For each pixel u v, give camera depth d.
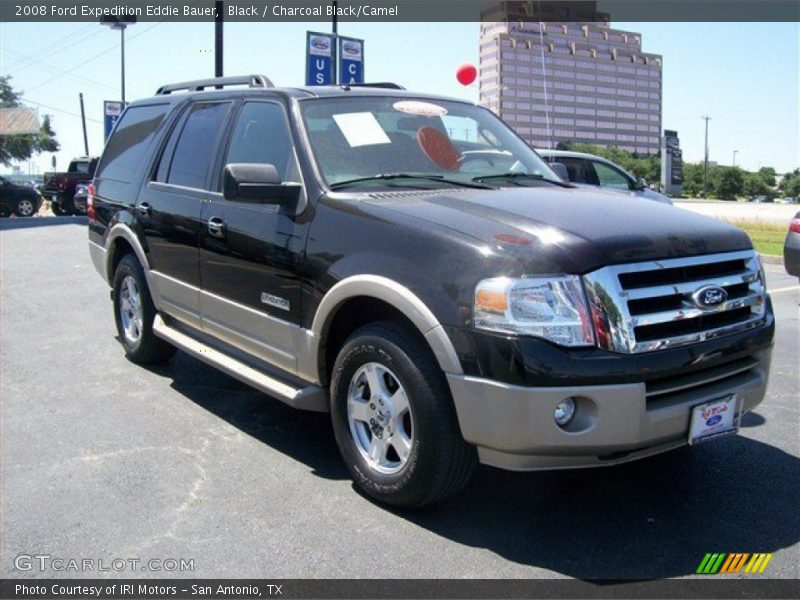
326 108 4.65
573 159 12.12
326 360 4.14
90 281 10.47
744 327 3.70
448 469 3.49
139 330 6.24
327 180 4.23
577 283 3.25
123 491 4.05
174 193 5.47
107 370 6.25
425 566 3.31
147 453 4.54
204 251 5.02
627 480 4.17
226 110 5.27
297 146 4.41
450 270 3.40
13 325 7.88
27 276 10.86
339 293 3.81
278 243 4.29
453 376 3.34
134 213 5.98
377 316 3.97
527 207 3.79
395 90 5.16
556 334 3.20
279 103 4.74
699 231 3.72
